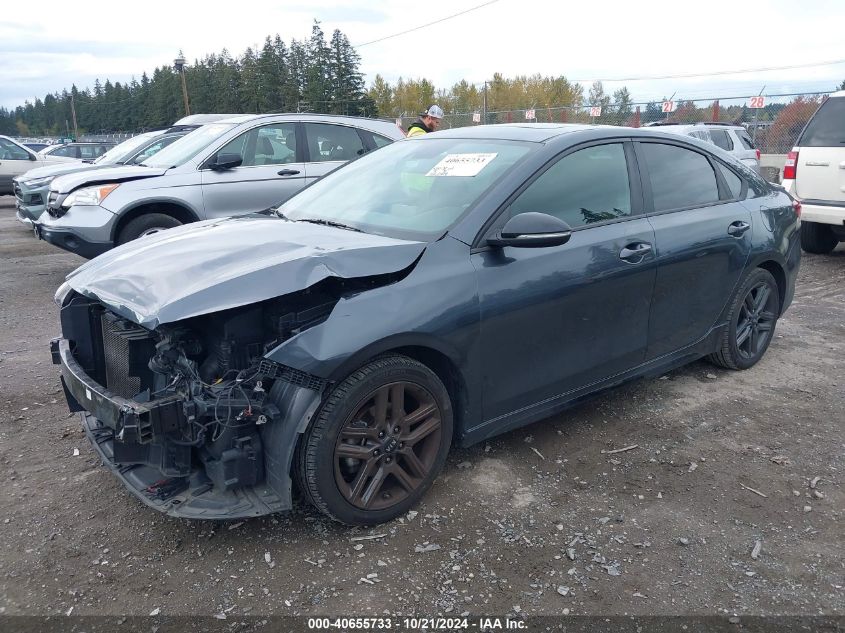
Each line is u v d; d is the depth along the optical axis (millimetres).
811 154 8469
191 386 2705
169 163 7617
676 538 2932
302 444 2742
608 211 3719
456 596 2574
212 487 2822
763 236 4625
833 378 4758
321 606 2520
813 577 2689
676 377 4770
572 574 2697
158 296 2666
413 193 3584
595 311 3584
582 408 4246
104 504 3170
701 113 20375
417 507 3137
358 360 2729
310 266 2732
